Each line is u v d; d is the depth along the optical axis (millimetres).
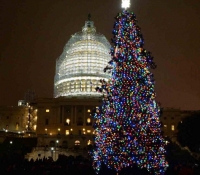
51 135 123125
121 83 36969
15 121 170375
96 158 37562
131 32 38469
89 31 175625
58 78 170125
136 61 37406
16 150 95312
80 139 123312
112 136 36000
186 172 30562
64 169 33000
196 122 93375
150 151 35656
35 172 31969
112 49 39844
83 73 162750
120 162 35375
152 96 37625
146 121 36000
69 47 173250
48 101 149500
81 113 146625
